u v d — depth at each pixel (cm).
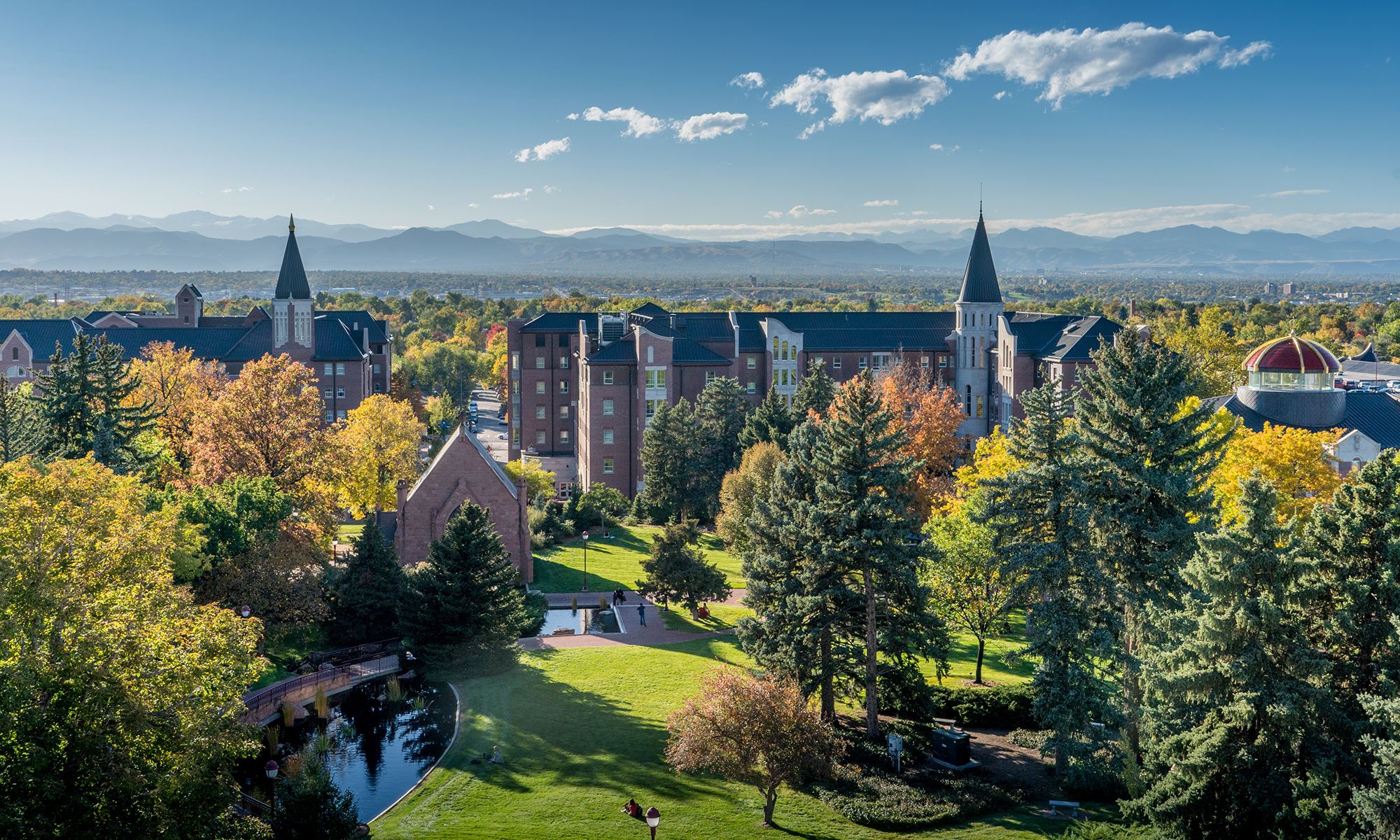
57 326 13238
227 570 4981
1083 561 3728
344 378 12494
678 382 11031
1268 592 3117
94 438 6253
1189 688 3089
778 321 11906
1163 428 3912
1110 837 3061
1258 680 3034
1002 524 3988
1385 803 2573
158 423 8038
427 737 4247
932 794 3628
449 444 6588
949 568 4988
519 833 3278
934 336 12094
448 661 4878
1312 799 2814
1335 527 3195
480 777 3741
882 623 4256
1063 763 3856
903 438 4156
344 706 4578
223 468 6272
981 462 6475
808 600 4059
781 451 7675
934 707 4481
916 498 7281
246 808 3406
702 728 3391
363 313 14438
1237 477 5556
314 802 3077
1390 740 2716
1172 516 3841
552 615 6147
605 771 3806
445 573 4897
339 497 7606
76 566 2997
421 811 3444
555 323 12875
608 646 5462
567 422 13000
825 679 4253
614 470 11081
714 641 5559
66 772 2478
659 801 3559
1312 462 5722
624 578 6962
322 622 5494
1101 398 4047
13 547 2852
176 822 2616
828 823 3416
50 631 2623
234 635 3036
